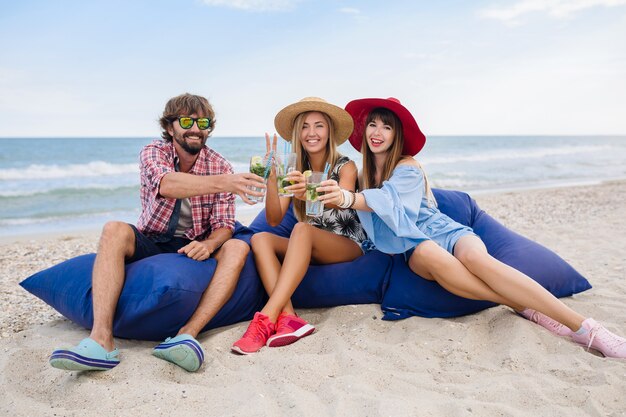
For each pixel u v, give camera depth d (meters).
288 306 3.03
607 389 2.23
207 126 3.23
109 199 11.68
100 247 2.80
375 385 2.30
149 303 2.65
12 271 5.20
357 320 3.15
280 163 2.93
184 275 2.76
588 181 16.75
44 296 3.27
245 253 3.08
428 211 3.32
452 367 2.52
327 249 3.35
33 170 16.30
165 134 3.39
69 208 10.48
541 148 36.56
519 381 2.32
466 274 2.94
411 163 3.30
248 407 2.08
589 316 3.26
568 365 2.49
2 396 2.23
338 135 3.53
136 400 2.17
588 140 51.81
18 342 2.98
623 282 4.05
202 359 2.46
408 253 3.27
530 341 2.74
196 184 2.88
